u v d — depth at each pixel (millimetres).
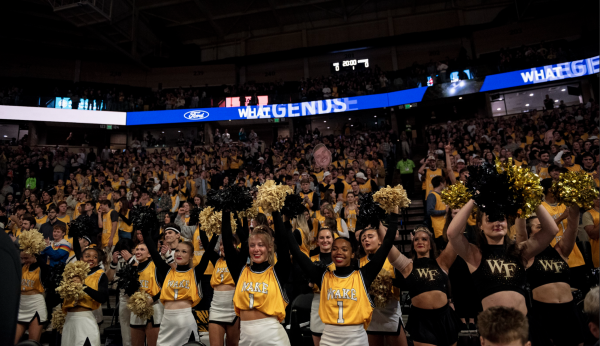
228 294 4270
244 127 23375
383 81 19750
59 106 19781
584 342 3246
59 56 22844
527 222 3914
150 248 4234
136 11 21953
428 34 22734
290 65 25297
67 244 6688
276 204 3234
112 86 23875
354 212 7727
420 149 17328
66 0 17438
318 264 3500
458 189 2967
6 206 12609
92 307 4520
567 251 3346
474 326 4391
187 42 26531
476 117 17766
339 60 24578
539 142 11023
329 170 11484
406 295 5801
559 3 20922
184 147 19547
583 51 16859
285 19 25141
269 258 3473
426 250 3762
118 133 23000
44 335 5902
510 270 2795
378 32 24391
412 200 11625
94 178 14719
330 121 22875
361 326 3170
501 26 21922
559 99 18797
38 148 18812
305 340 5105
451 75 18281
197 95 23016
